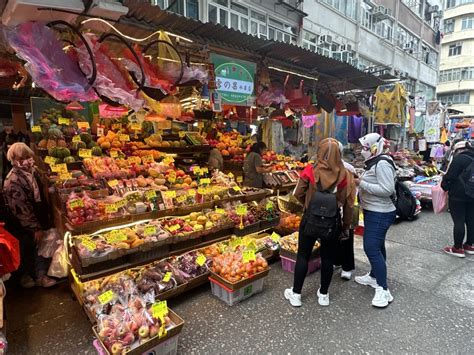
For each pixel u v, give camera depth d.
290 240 3.88
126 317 2.19
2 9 2.44
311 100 5.86
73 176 3.47
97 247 2.67
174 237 3.12
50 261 3.34
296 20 10.33
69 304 2.98
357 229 5.11
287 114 6.43
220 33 3.56
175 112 3.48
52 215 3.64
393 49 16.12
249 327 2.63
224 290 2.98
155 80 3.02
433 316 2.82
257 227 3.91
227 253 3.26
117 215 3.04
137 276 2.87
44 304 2.98
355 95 7.63
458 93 37.19
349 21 12.73
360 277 3.47
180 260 3.19
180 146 5.39
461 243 4.26
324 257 2.90
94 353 2.30
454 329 2.63
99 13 2.44
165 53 3.09
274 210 4.36
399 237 5.14
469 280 3.56
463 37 35.75
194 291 3.23
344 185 2.72
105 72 2.71
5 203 3.28
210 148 5.84
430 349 2.37
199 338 2.48
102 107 4.34
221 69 3.88
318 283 3.45
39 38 2.34
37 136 4.09
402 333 2.56
